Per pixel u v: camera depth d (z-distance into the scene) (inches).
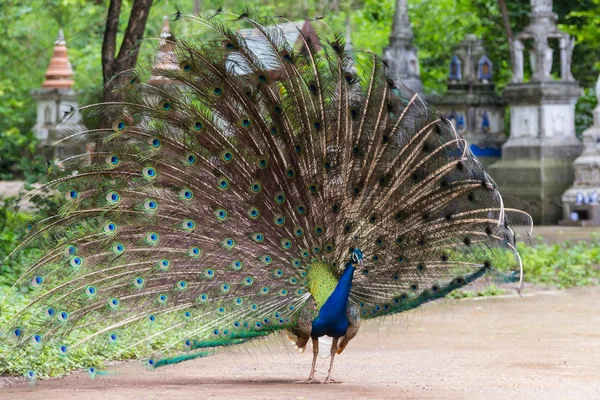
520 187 1560.0
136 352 583.5
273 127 517.0
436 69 1974.7
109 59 1003.3
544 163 1547.7
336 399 477.7
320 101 516.1
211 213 518.0
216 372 583.2
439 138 513.3
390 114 517.3
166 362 508.4
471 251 515.8
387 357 639.1
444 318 816.3
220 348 520.4
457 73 1643.7
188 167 518.0
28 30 2295.8
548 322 786.8
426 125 514.3
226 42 510.3
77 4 2085.4
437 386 523.8
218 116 516.1
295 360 631.8
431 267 522.9
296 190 519.2
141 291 508.4
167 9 1815.9
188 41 513.3
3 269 802.8
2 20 2012.8
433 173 514.9
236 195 519.2
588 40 1658.5
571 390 510.3
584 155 1533.0
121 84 558.3
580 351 649.6
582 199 1514.5
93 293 502.0
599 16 1628.9
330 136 519.2
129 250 511.2
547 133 1560.0
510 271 520.7
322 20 618.8
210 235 516.7
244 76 513.0
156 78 514.6
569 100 1566.2
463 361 616.7
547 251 1119.0
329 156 519.2
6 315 585.3
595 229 1461.6
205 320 513.0
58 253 509.0
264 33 516.1
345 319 514.6
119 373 568.1
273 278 517.0
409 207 519.5
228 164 518.0
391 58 1582.2
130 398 478.0
